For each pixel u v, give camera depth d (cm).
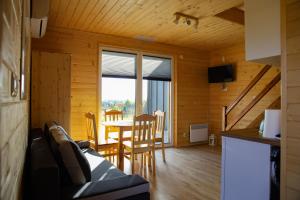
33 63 340
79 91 438
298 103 153
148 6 333
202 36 485
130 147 351
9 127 63
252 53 217
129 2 320
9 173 63
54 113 353
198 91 598
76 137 433
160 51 539
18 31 86
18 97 94
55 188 132
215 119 598
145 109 534
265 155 187
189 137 580
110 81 481
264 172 188
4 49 48
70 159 169
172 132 564
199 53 602
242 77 531
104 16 372
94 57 455
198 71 600
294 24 156
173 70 564
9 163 63
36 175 129
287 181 159
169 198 272
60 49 423
